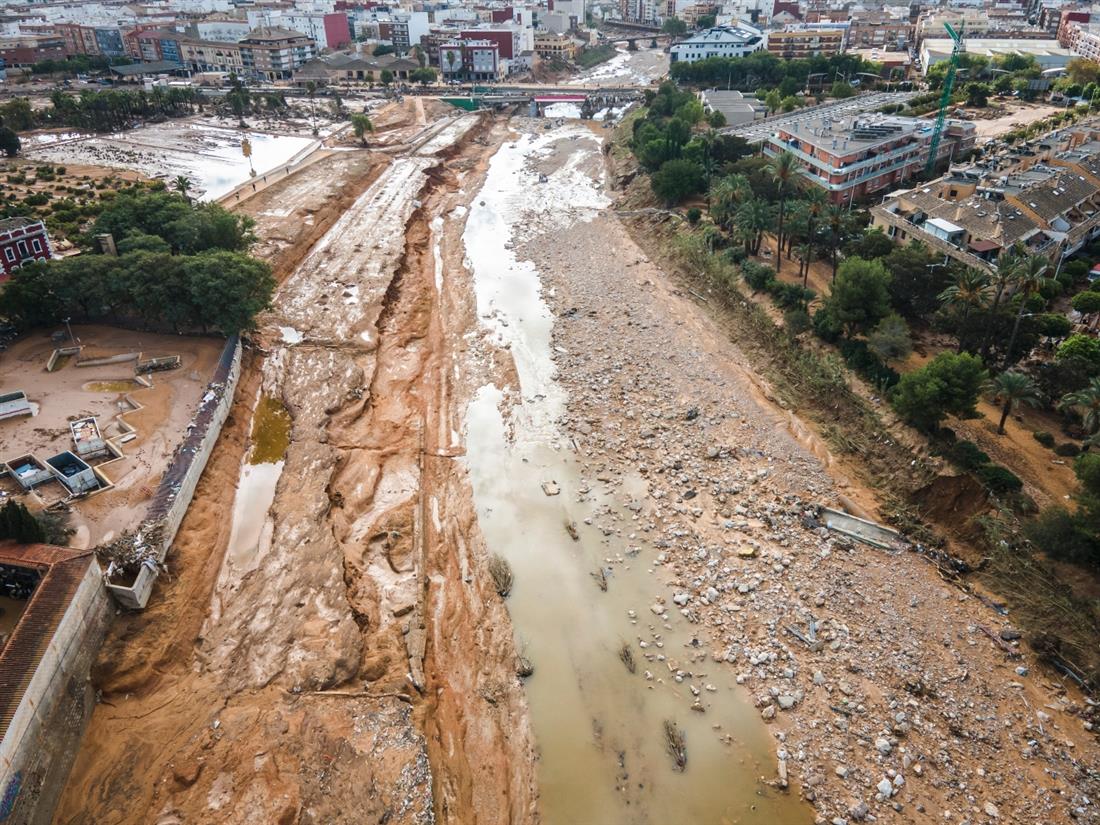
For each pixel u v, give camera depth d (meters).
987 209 97.75
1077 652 48.12
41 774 39.44
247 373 80.12
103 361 76.06
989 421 67.50
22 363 75.31
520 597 55.50
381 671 48.69
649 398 78.00
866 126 132.38
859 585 54.72
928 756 43.44
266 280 83.38
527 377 82.94
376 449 71.19
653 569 57.88
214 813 39.56
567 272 109.75
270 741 43.34
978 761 43.12
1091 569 51.97
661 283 103.50
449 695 48.34
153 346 79.62
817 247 102.69
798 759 43.84
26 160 155.38
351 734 44.00
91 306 81.06
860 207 119.62
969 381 62.06
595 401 78.19
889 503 61.75
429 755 43.75
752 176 119.44
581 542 60.50
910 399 64.06
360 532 61.09
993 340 74.62
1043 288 85.25
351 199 138.88
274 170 147.88
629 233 124.12
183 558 54.59
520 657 50.69
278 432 73.50
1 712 37.69
